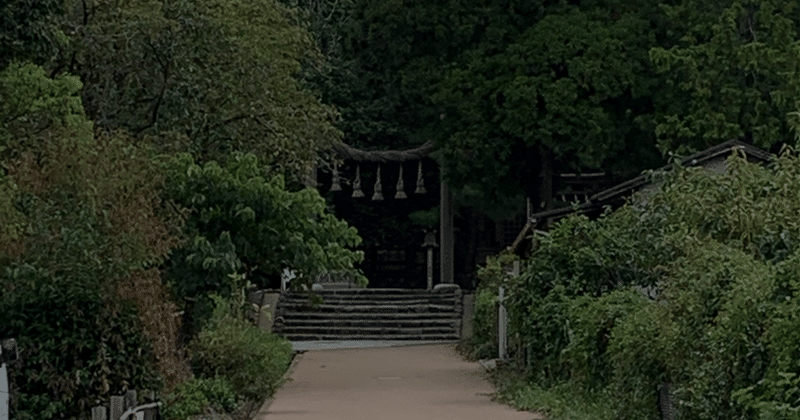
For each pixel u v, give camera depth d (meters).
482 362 30.92
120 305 14.78
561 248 22.45
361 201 51.88
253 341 25.70
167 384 17.08
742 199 15.86
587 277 21.77
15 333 14.39
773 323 11.30
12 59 17.22
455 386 25.14
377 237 52.16
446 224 47.44
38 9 17.11
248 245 19.58
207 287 19.31
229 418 20.02
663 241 17.58
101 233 15.28
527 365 24.48
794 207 15.20
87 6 22.23
